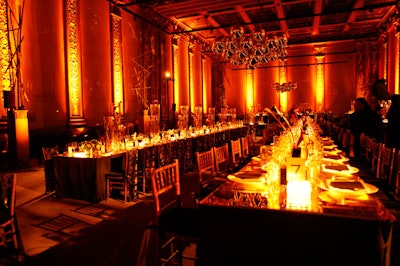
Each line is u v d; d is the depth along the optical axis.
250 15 13.26
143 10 11.46
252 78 19.00
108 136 5.75
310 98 18.27
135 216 4.17
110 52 9.84
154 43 11.71
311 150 3.05
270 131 7.72
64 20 8.07
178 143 6.73
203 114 17.19
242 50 6.79
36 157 7.23
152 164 5.62
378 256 1.27
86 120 8.85
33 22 7.24
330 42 17.30
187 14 12.10
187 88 15.12
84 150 5.11
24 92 6.66
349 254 1.30
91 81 9.04
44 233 3.60
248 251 1.45
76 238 3.46
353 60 17.53
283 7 12.23
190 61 15.35
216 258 1.51
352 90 17.62
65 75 8.13
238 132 11.73
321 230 1.34
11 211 2.93
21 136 6.45
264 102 18.91
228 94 19.39
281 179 1.97
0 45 6.43
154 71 11.63
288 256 1.39
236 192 2.28
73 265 2.86
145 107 10.70
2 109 6.58
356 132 6.02
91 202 4.70
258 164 3.42
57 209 4.42
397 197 3.17
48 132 7.55
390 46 13.55
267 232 1.42
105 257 3.01
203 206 1.52
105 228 3.74
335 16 13.76
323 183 2.45
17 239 3.01
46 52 7.59
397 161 3.33
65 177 4.88
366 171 4.50
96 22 9.25
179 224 2.37
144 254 2.38
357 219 1.29
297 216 1.37
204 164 3.65
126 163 4.81
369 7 9.28
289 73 18.53
